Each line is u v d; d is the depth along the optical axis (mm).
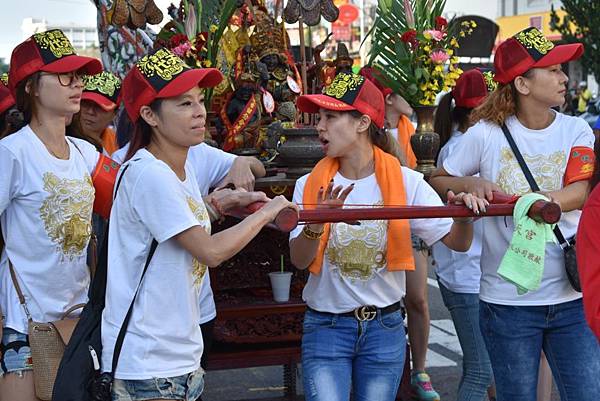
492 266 3777
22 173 3441
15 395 3449
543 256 3314
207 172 4094
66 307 3561
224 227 4637
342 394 3445
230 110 4934
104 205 3762
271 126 4789
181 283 2965
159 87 2953
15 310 3482
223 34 5020
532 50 3723
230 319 4641
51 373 3420
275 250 4852
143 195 2893
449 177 3879
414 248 5094
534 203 3275
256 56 4992
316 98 3488
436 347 6660
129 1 5223
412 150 5559
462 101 5164
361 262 3441
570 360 3686
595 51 20594
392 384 3516
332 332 3492
